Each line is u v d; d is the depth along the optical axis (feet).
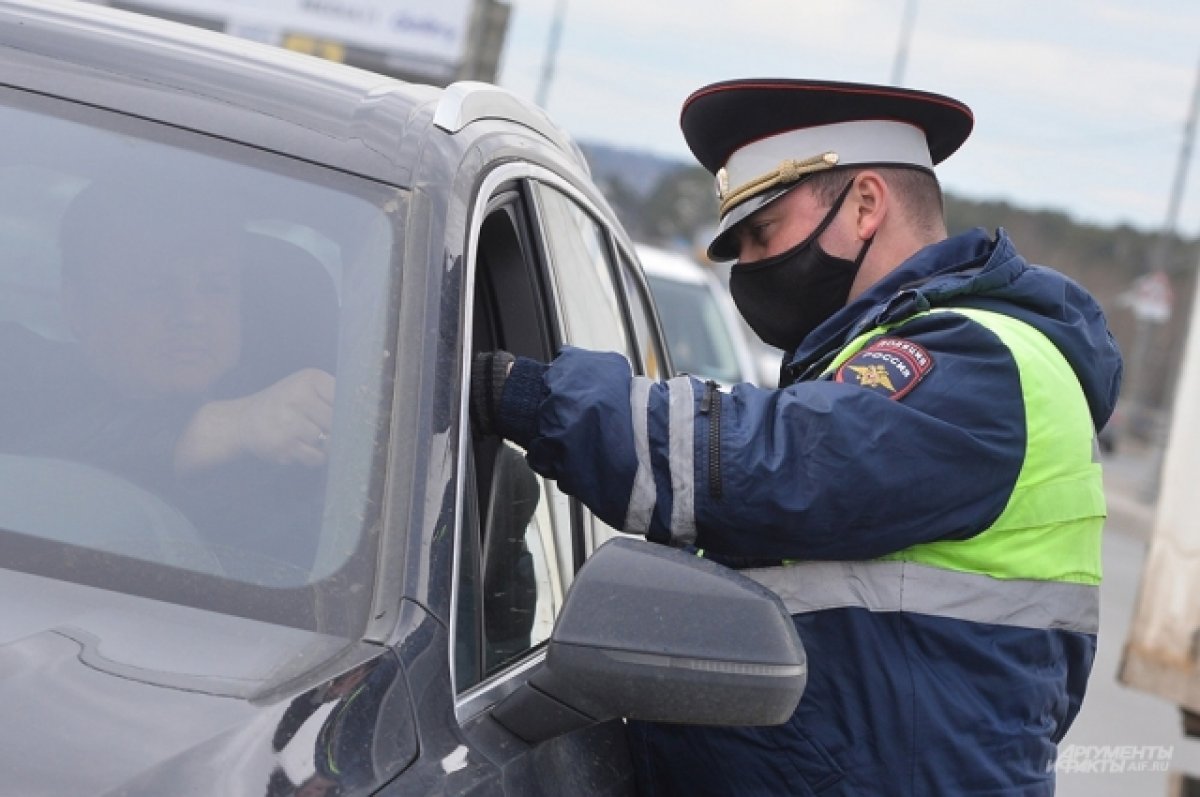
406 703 8.94
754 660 9.36
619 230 18.30
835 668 11.90
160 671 8.52
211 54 11.66
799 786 11.97
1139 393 288.92
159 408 10.33
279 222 10.78
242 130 11.14
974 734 11.90
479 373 11.92
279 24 97.86
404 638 9.27
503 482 12.34
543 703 9.73
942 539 11.92
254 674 8.68
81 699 8.13
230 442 10.16
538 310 13.70
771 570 12.18
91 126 11.14
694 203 338.95
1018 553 12.09
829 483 11.46
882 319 12.59
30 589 9.08
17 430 10.18
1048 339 12.58
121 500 9.84
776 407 11.73
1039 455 12.03
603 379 11.76
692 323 51.29
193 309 10.57
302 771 8.09
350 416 10.10
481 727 9.76
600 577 9.55
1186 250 328.29
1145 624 28.40
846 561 11.97
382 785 8.36
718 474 11.57
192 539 9.64
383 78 12.35
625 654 9.35
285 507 9.82
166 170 10.96
